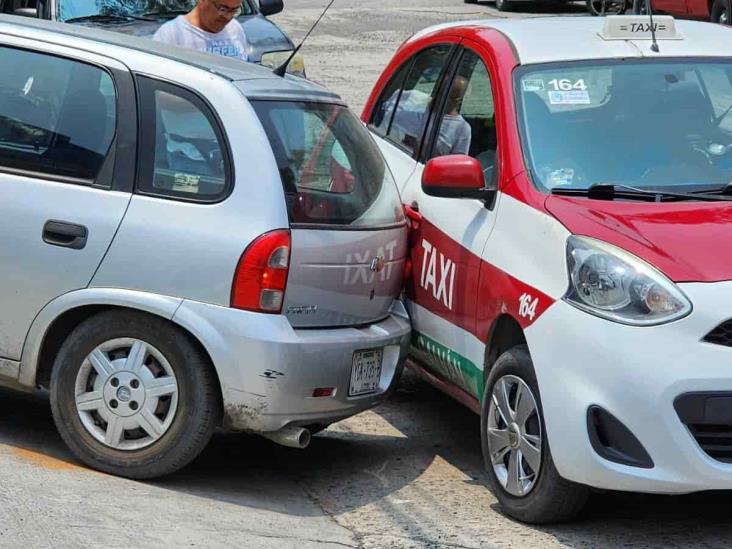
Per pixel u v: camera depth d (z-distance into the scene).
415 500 6.15
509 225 6.00
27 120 6.22
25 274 6.04
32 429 6.77
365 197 6.38
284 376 5.77
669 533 5.71
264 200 5.82
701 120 6.52
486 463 6.03
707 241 5.48
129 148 6.00
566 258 5.51
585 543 5.55
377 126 8.08
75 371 6.00
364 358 6.19
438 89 7.34
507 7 30.08
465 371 6.30
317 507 6.01
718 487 5.20
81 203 5.98
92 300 5.91
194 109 6.00
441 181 6.19
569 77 6.60
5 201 6.08
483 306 6.04
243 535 5.42
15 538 5.06
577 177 6.17
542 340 5.48
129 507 5.56
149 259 5.84
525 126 6.34
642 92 6.59
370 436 7.24
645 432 5.17
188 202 5.88
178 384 5.86
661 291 5.22
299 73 12.66
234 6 7.72
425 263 6.67
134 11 12.24
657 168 6.27
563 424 5.34
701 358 5.14
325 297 6.00
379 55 22.47
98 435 6.00
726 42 7.09
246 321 5.73
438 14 29.45
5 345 6.15
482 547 5.49
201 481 6.22
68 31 6.45
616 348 5.20
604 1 26.36
